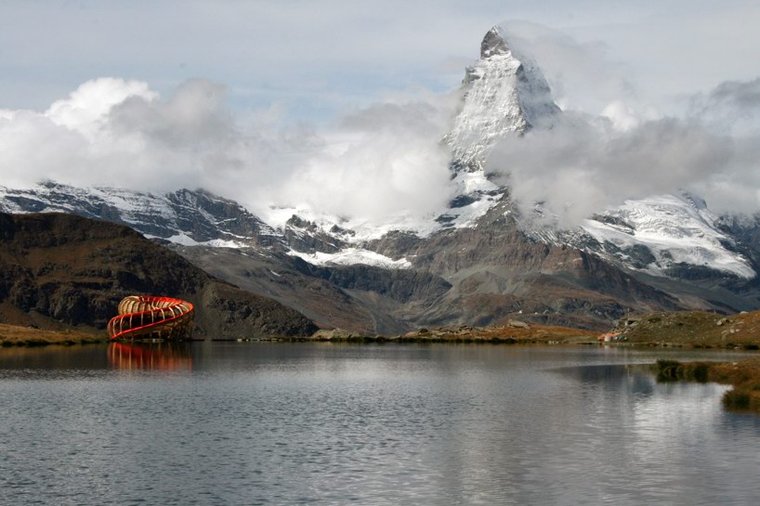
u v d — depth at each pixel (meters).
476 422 130.38
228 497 86.44
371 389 181.25
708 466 98.62
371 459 102.88
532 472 96.44
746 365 194.62
